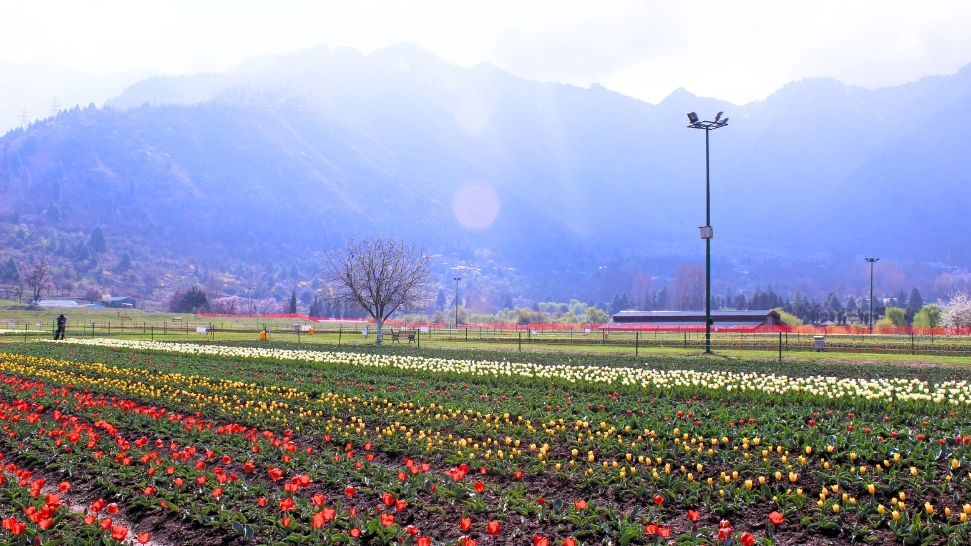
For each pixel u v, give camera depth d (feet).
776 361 123.03
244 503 40.88
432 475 45.50
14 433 58.75
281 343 175.94
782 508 38.73
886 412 62.03
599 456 50.14
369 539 36.76
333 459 50.01
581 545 35.86
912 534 34.30
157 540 38.50
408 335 195.52
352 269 201.87
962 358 135.85
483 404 69.15
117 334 233.35
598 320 475.72
